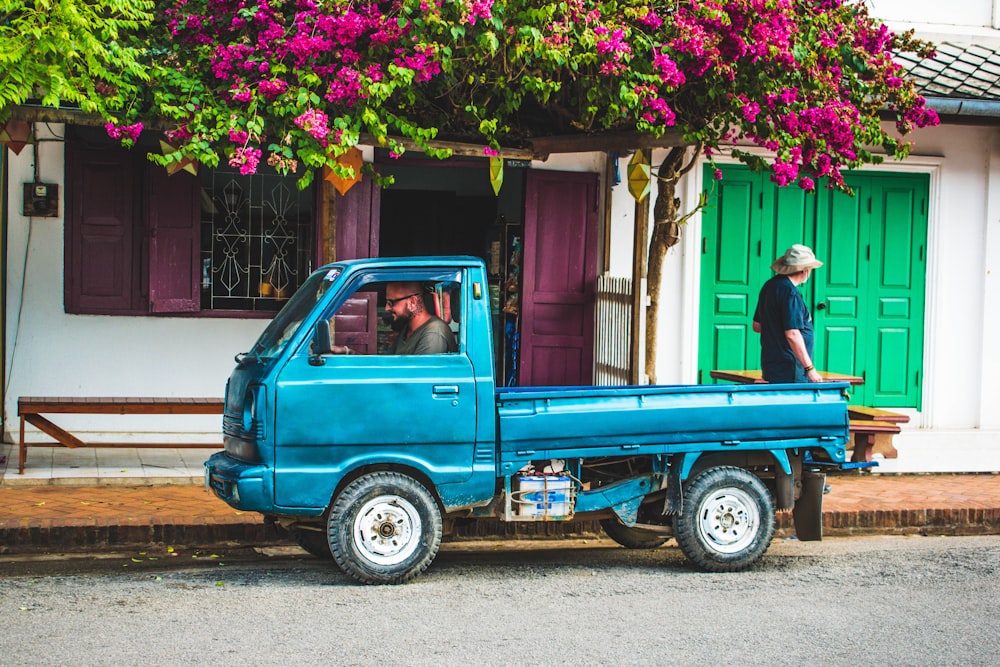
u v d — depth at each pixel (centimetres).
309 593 669
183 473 952
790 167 862
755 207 1195
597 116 914
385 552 687
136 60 824
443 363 691
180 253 1063
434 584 698
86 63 786
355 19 786
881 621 627
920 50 951
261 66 793
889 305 1224
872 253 1218
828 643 584
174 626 595
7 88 741
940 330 1227
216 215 1088
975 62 1219
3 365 1055
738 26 836
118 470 954
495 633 591
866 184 1212
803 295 1212
